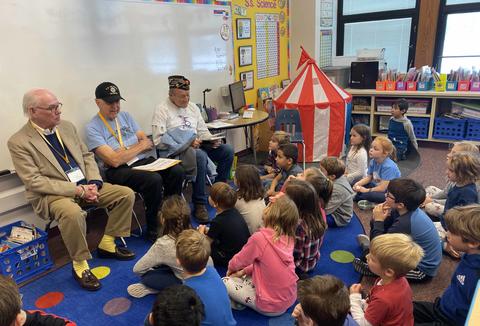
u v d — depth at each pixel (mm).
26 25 2418
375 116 5164
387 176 2977
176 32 3547
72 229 2162
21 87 2443
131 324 1860
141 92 3287
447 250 2352
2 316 1070
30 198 2311
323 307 1157
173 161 2832
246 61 4645
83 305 2018
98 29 2859
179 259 1524
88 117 2887
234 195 2137
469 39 4789
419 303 1623
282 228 1774
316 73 4316
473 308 1080
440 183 3529
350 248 2490
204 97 4016
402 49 5340
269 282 1768
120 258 2459
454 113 4641
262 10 4801
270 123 4723
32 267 2305
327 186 2258
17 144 2238
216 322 1445
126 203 2445
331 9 5617
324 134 4230
